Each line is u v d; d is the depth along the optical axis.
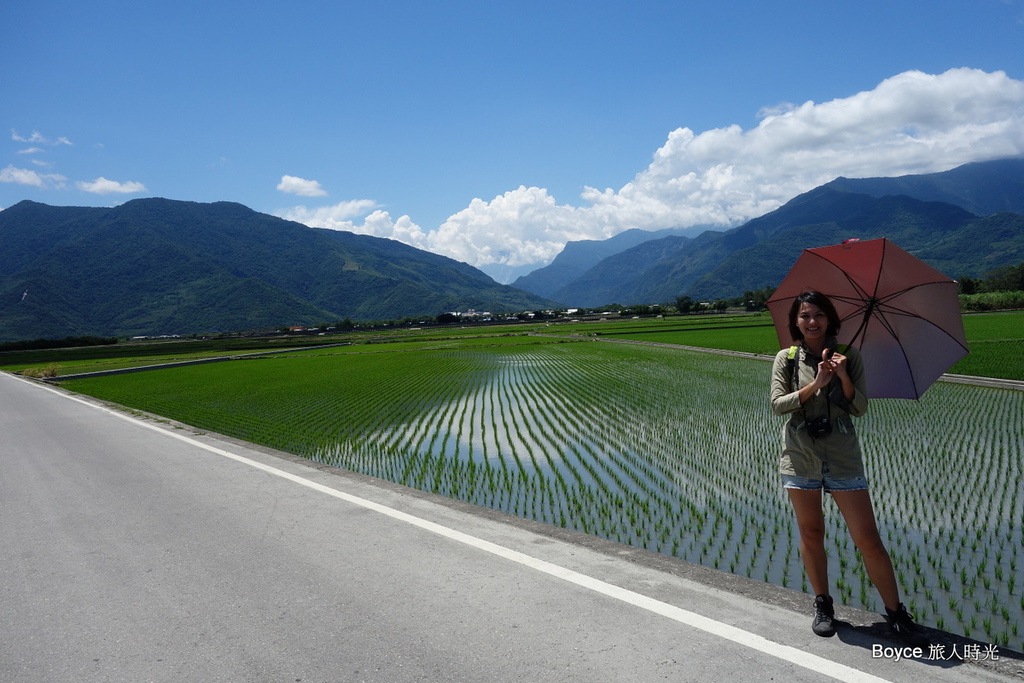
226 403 21.05
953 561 6.11
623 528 7.20
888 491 8.68
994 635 4.55
